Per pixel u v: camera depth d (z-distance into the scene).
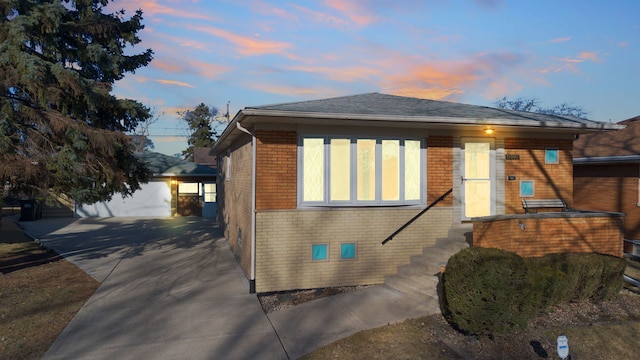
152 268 11.32
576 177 15.62
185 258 12.64
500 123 9.45
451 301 6.32
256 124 9.06
